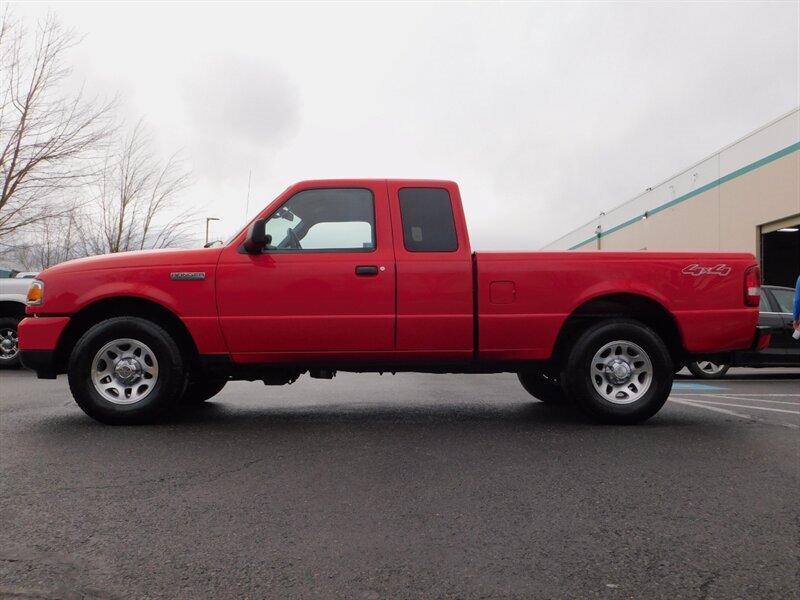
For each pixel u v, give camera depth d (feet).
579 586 7.18
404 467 12.18
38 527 8.82
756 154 59.11
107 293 16.06
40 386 25.11
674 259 16.70
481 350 16.51
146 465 12.19
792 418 17.87
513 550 8.18
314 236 16.74
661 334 17.74
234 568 7.57
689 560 7.88
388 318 16.25
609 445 14.14
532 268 16.47
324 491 10.62
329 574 7.45
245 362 16.39
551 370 17.97
